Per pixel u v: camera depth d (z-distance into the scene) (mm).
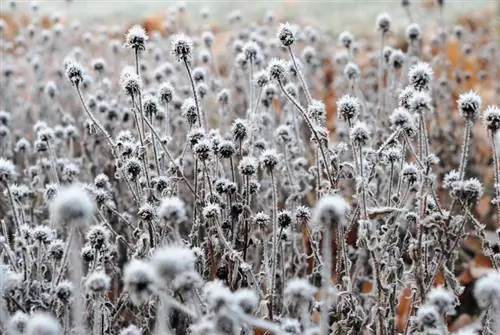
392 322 1510
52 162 1661
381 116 1855
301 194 1681
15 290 1454
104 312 1461
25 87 2336
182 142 1922
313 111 1579
